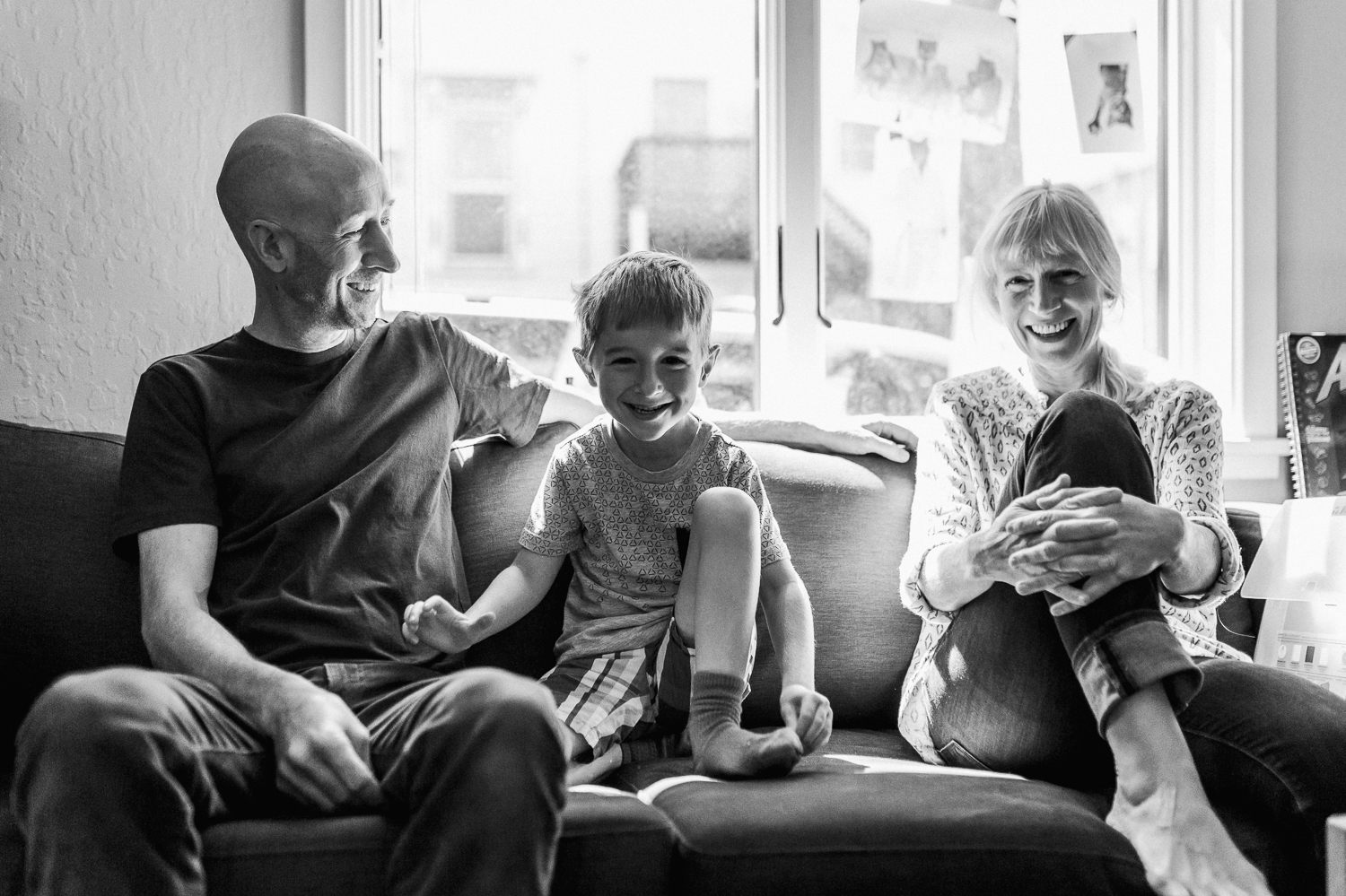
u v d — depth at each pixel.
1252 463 2.38
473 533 1.76
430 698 1.19
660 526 1.64
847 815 1.20
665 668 1.58
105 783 1.04
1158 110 2.54
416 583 1.60
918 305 2.47
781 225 2.36
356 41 2.17
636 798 1.27
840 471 1.89
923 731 1.59
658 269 1.58
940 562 1.57
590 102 2.36
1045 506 1.40
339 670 1.46
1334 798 1.30
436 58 2.29
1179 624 1.69
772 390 2.37
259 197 1.59
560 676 1.59
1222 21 2.47
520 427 1.80
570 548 1.68
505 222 2.33
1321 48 2.49
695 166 2.39
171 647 1.37
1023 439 1.75
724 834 1.17
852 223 2.44
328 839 1.13
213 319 2.07
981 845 1.18
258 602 1.51
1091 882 1.19
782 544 1.64
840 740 1.70
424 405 1.69
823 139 2.42
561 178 2.35
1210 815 1.24
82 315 2.02
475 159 2.31
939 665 1.56
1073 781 1.50
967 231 2.50
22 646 1.56
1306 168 2.48
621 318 1.55
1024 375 1.81
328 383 1.65
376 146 2.22
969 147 2.50
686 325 1.56
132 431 1.56
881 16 2.44
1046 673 1.43
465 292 2.31
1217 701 1.43
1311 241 2.48
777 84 2.36
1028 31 2.53
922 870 1.17
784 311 2.36
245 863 1.11
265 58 2.11
